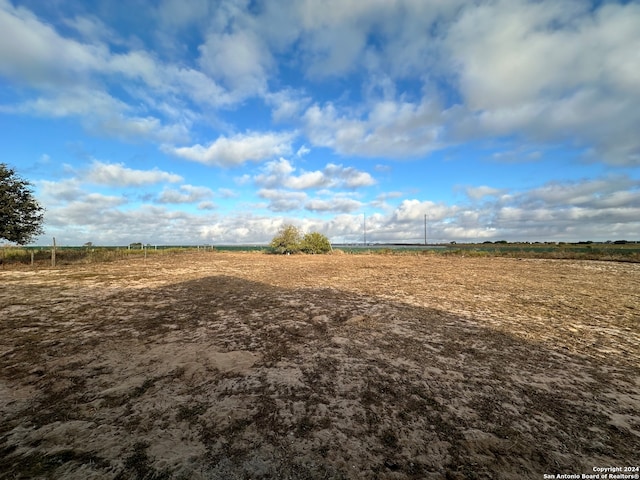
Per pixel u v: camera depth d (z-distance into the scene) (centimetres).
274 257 3444
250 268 1953
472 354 482
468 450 255
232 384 370
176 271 1684
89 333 556
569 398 347
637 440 273
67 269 1641
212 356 455
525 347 517
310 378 390
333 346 511
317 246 4262
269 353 474
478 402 336
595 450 258
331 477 221
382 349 499
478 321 680
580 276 1586
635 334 596
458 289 1131
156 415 298
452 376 402
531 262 2605
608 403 337
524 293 1054
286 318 685
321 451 250
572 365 443
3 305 759
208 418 295
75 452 241
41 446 248
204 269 1833
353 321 663
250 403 326
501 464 239
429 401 337
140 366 417
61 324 609
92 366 414
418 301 894
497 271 1844
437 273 1712
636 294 1046
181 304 819
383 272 1753
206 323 638
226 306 802
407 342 535
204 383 371
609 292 1088
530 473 230
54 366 411
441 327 630
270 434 272
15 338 520
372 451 252
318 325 634
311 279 1393
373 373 408
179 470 224
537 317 722
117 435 265
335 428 283
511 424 294
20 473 216
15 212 1691
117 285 1120
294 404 325
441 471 230
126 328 592
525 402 337
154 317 679
